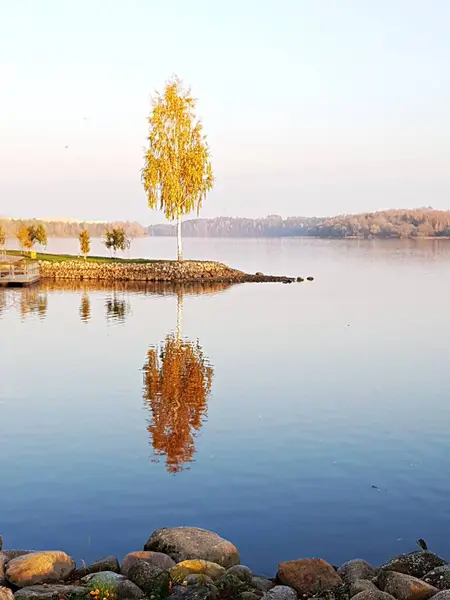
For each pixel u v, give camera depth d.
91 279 56.97
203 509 10.35
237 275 56.84
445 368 21.08
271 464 12.34
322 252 126.69
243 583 7.30
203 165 56.53
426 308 36.22
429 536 9.42
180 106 55.56
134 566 7.56
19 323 30.55
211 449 13.20
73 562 7.98
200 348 24.42
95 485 11.33
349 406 16.52
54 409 16.28
